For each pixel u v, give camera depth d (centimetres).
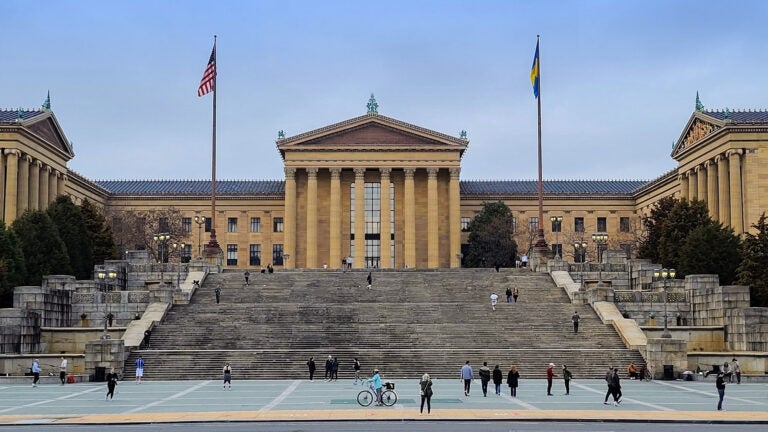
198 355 7119
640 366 6975
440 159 15700
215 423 4300
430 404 5069
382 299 9331
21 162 12975
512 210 17188
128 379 6775
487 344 7531
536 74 10644
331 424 4247
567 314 8306
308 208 15638
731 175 12631
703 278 8800
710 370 7031
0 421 4338
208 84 10562
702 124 13738
